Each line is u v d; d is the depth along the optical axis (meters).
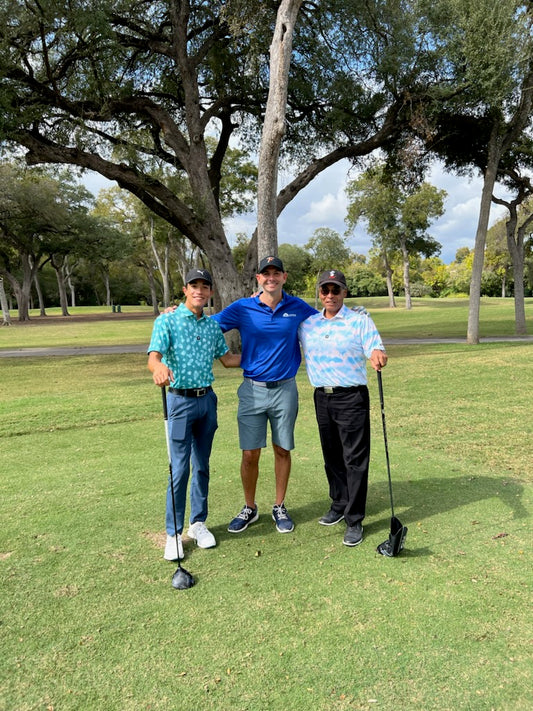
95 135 14.36
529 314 31.27
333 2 12.89
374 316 36.59
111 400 8.66
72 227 40.66
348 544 3.31
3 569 3.09
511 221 18.52
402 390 8.71
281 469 3.67
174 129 14.55
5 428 6.85
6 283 65.12
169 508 3.28
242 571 3.02
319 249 46.31
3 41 11.73
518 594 2.70
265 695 2.06
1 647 2.38
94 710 2.00
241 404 3.63
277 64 10.48
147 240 44.56
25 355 17.89
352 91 13.95
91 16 11.13
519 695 2.02
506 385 8.80
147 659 2.28
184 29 14.06
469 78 12.45
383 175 18.03
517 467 4.77
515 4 11.79
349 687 2.09
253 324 3.51
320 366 3.44
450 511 3.80
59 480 4.72
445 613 2.55
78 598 2.77
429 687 2.07
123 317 48.94
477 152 16.67
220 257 14.80
